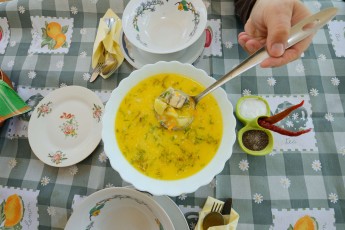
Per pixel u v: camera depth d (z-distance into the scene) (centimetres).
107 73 92
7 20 101
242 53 94
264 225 77
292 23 78
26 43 100
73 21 101
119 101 79
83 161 85
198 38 85
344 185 79
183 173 74
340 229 76
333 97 88
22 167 85
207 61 93
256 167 82
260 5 79
